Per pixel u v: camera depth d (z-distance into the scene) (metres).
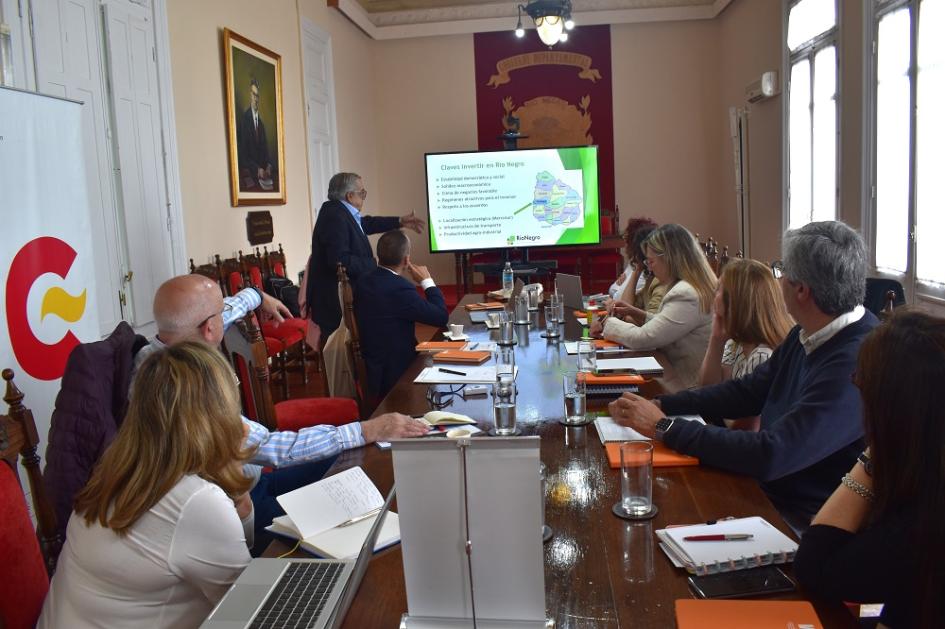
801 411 1.60
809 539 1.14
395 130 10.02
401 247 3.66
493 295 5.12
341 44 8.63
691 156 9.72
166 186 4.68
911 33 5.06
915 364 1.03
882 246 5.68
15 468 1.49
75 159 2.65
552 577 1.21
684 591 1.15
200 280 2.23
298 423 3.01
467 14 9.59
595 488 1.57
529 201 7.48
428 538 1.04
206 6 5.31
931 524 1.00
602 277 9.02
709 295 3.01
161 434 1.28
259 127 6.18
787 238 1.74
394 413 2.05
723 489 1.54
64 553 1.32
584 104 9.77
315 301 5.02
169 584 1.27
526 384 2.51
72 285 2.63
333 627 1.08
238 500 1.63
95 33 3.95
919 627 1.02
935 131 4.85
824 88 6.61
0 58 3.18
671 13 9.46
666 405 2.06
